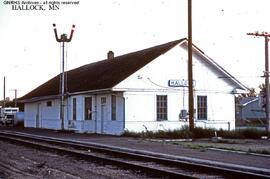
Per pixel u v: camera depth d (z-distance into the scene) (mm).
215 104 32875
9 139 25656
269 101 29969
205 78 32625
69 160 15664
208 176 11805
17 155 17344
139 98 30344
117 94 30688
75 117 36000
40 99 43344
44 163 14695
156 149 19047
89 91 32406
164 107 31250
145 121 30422
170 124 31281
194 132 27234
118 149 19547
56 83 44625
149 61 30719
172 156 16016
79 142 23156
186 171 12828
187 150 18578
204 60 32531
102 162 14875
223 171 11945
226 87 33312
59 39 35844
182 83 31812
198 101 32281
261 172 12039
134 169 13188
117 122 30594
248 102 70125
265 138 27219
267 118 29609
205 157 15844
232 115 33438
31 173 12516
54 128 40844
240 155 16594
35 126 46969
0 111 65125
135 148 19500
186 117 31047
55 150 18828
